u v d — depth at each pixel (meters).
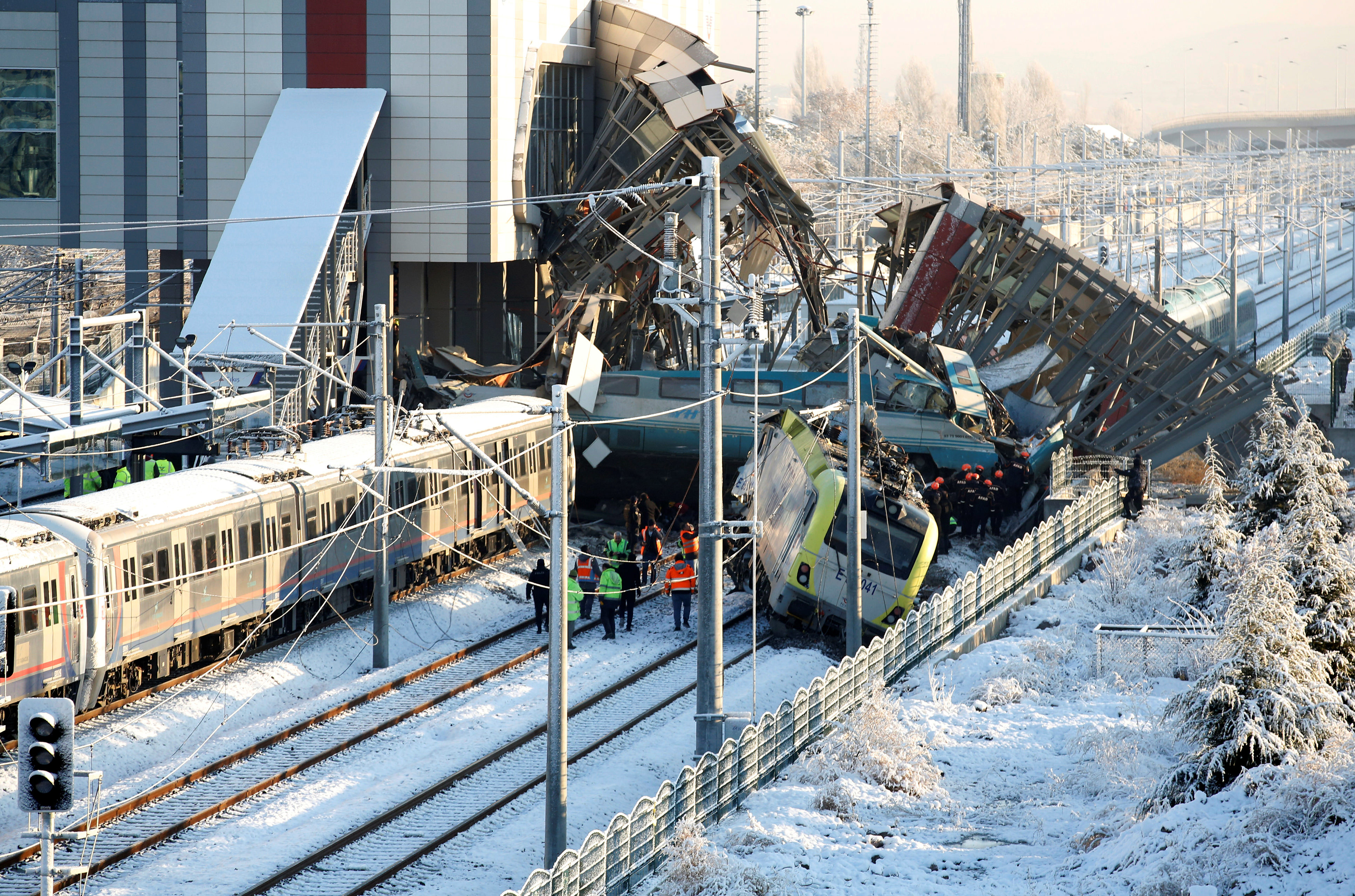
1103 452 146.38
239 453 111.56
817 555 97.19
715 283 67.69
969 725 80.94
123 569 79.81
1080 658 93.00
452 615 105.75
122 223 190.50
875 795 69.38
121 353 127.56
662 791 59.19
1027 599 107.00
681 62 167.88
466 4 162.25
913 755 73.38
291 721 81.50
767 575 105.50
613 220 158.25
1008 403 149.75
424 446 111.56
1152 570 111.00
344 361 145.12
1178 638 90.12
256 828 65.81
